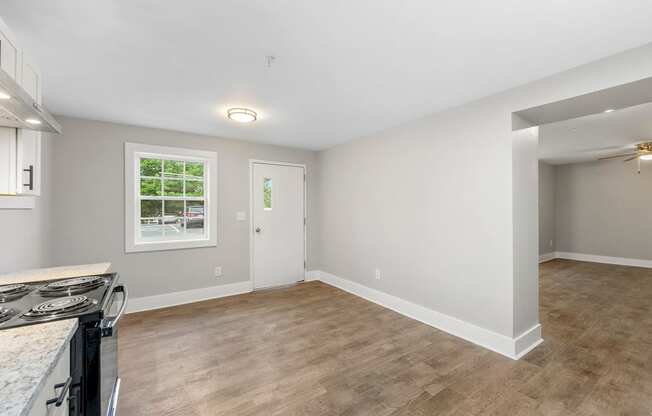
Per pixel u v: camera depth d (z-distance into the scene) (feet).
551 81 6.90
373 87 7.60
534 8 4.58
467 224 8.63
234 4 4.46
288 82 7.31
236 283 13.28
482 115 8.26
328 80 7.20
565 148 16.15
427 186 9.87
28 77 5.16
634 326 9.47
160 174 11.78
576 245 21.47
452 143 9.06
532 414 5.51
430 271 9.75
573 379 6.60
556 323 9.71
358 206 13.07
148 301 11.20
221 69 6.62
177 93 7.95
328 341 8.52
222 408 5.68
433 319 9.59
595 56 6.05
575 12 4.66
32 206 6.86
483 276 8.20
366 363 7.30
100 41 5.46
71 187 9.86
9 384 2.21
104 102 8.59
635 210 19.03
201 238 12.61
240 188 13.43
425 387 6.34
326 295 13.04
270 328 9.45
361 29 5.15
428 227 9.83
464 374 6.82
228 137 12.90
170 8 4.53
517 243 7.70
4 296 4.57
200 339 8.63
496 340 7.88
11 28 4.98
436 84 7.43
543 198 21.16
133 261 10.94
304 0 4.38
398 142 11.02
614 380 6.55
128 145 10.82
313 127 11.31
